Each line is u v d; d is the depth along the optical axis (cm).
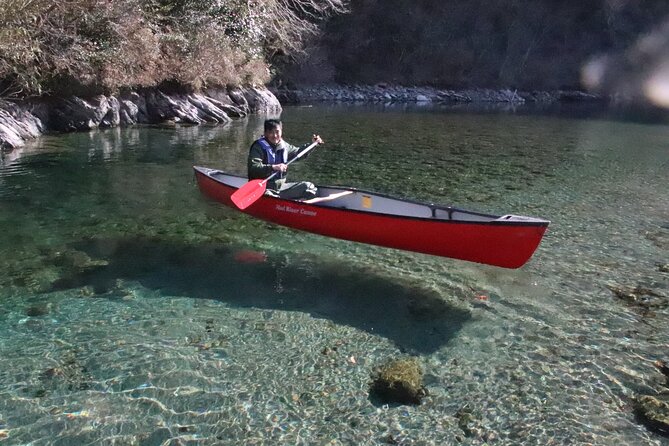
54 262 549
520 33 3472
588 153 1360
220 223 682
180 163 1012
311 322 448
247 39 2009
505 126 1936
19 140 1093
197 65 1658
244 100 1909
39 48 1148
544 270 567
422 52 3331
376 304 484
